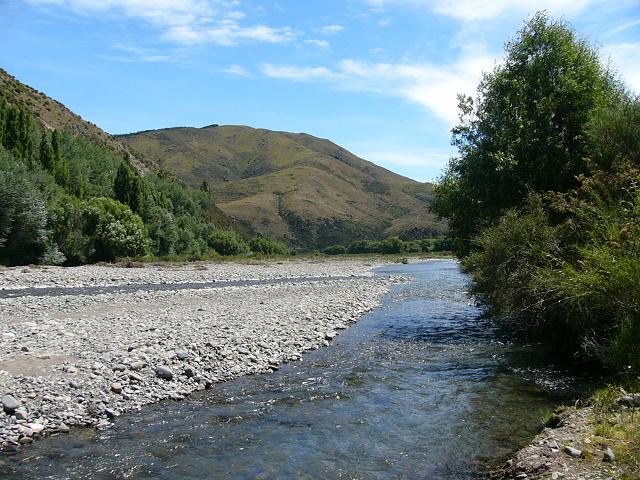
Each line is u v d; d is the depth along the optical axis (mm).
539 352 17266
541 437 8430
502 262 17703
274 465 8625
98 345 14844
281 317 22703
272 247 152125
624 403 9078
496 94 24438
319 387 13367
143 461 8727
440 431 10070
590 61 22969
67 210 60219
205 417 11008
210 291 33344
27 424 9781
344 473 8281
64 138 102438
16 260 52000
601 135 18125
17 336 15719
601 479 6402
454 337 20453
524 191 21953
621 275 11234
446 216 26516
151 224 89062
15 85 128375
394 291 39688
